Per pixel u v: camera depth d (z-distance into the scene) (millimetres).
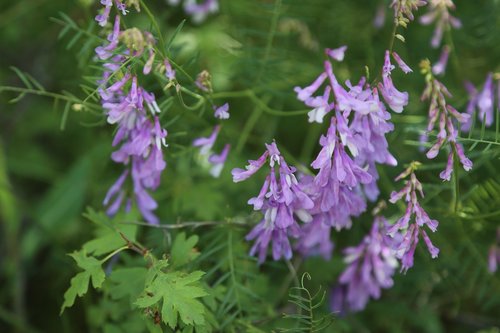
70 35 612
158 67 471
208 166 578
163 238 527
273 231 487
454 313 586
